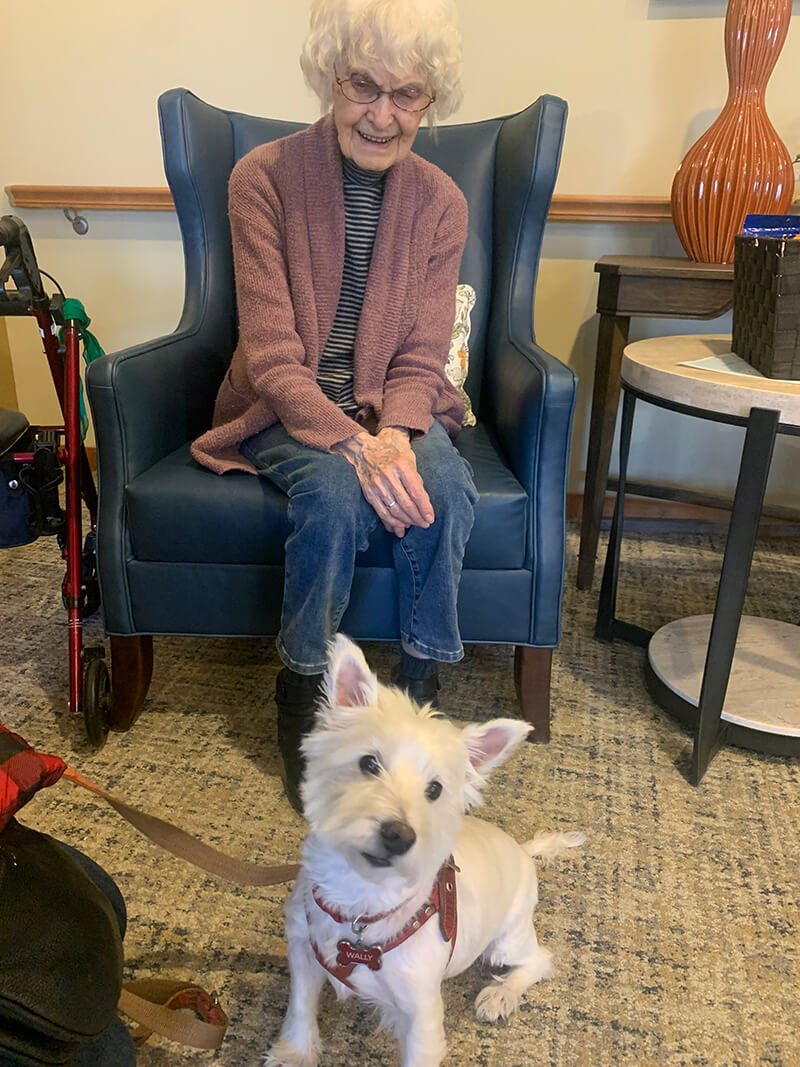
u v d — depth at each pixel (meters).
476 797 0.90
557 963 1.09
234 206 1.45
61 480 1.53
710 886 1.23
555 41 2.18
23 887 0.64
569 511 2.63
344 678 0.89
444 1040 0.88
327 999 1.03
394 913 0.82
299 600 1.25
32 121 2.36
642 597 2.14
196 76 2.29
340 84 1.28
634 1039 0.99
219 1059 0.94
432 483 1.28
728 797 1.42
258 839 1.26
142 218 2.44
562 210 2.30
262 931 1.11
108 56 2.28
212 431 1.46
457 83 1.35
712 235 1.94
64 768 0.73
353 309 1.50
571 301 2.42
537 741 1.54
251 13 2.21
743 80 1.86
